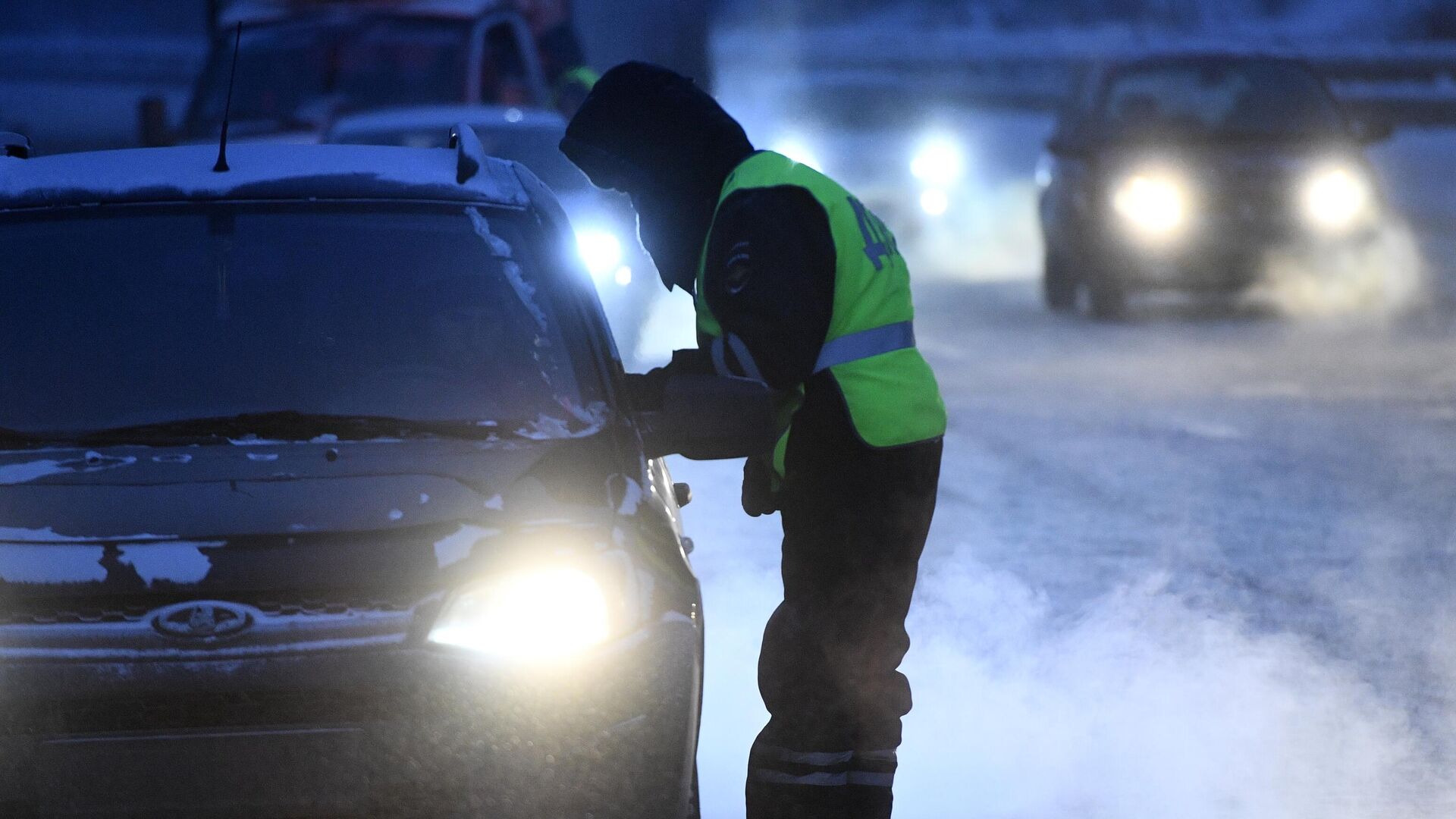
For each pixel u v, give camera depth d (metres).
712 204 13.48
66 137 119.62
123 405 13.02
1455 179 94.38
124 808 10.77
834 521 13.30
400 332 13.62
